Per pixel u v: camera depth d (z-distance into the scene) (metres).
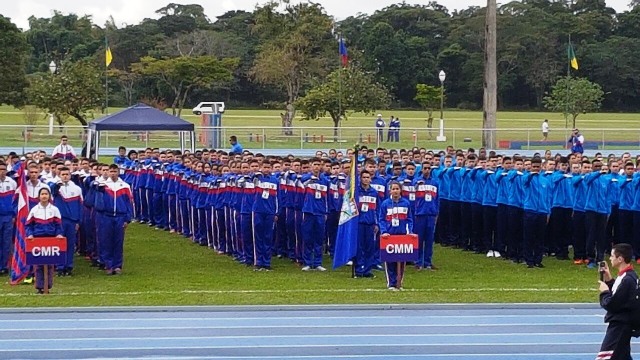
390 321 14.23
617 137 43.88
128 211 17.94
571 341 13.08
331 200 19.94
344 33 85.56
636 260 19.69
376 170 18.62
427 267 18.92
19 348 12.44
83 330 13.46
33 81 53.22
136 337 13.09
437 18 95.31
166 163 24.36
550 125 65.38
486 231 20.56
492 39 35.59
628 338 9.95
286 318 14.38
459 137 42.88
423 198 18.72
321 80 57.31
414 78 84.62
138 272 18.17
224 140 40.47
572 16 84.94
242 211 18.75
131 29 83.06
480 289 16.44
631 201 19.58
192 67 60.41
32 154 22.05
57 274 17.70
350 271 18.50
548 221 19.77
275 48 58.88
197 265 19.11
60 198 17.47
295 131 41.66
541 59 84.12
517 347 12.74
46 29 87.81
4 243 17.53
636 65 82.31
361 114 78.44
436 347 12.72
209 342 12.87
